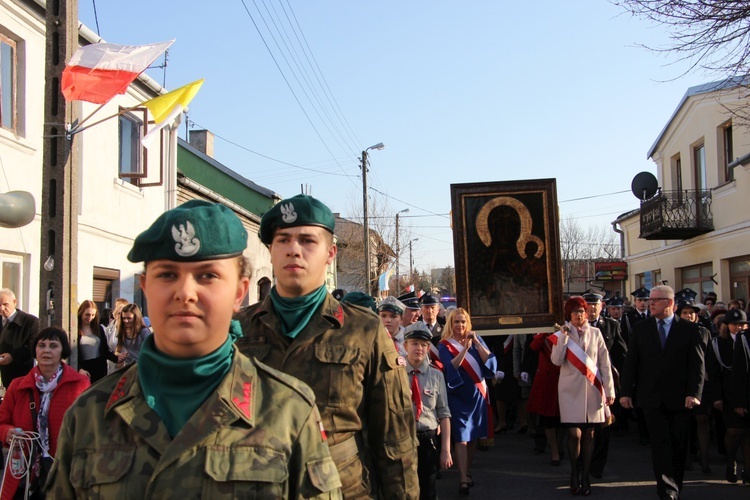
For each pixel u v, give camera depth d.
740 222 16.59
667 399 6.71
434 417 5.84
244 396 1.85
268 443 1.79
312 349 3.04
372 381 3.11
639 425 10.04
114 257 13.60
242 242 1.91
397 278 46.47
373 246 46.69
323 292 3.23
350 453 2.99
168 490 1.68
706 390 8.09
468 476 7.34
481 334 8.59
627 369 7.06
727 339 7.91
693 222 18.53
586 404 7.23
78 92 6.78
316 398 2.96
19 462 4.71
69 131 6.73
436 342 9.31
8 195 6.16
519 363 10.66
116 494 1.70
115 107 13.55
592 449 7.34
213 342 1.84
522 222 8.66
